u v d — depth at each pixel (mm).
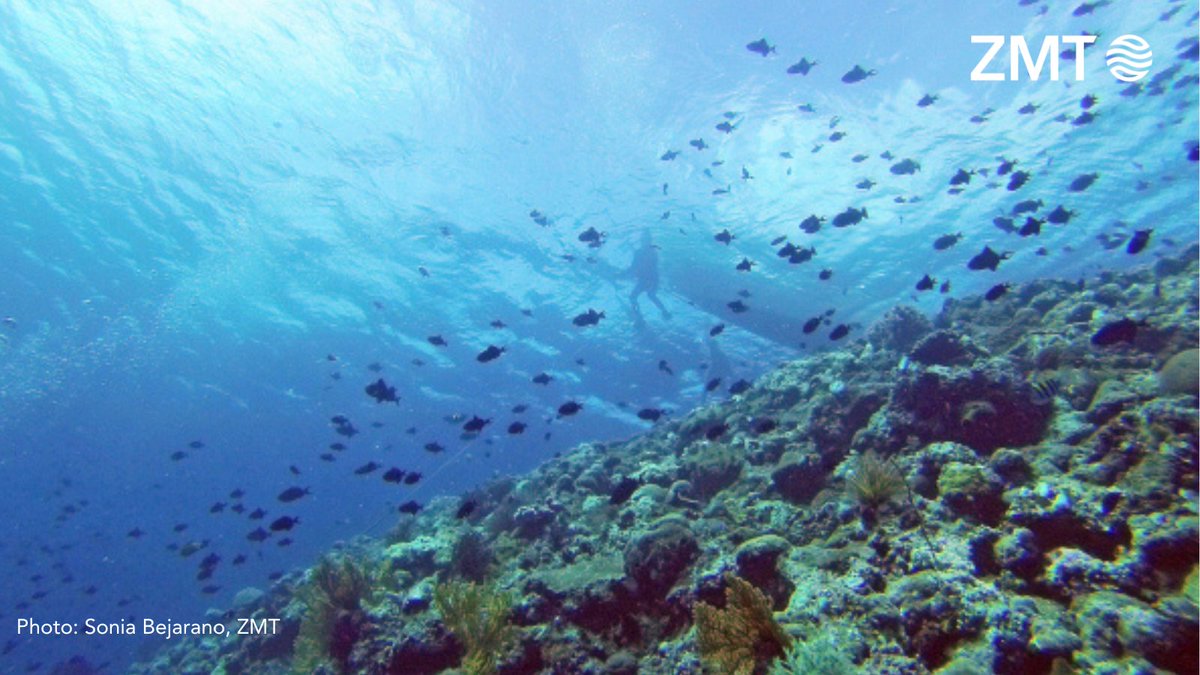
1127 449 5051
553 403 32125
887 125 19453
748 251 22719
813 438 8094
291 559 34219
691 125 19844
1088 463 5199
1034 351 7855
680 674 4703
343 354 31406
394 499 32344
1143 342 7117
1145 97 17359
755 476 7816
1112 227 22609
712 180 20875
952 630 3949
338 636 7191
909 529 5086
